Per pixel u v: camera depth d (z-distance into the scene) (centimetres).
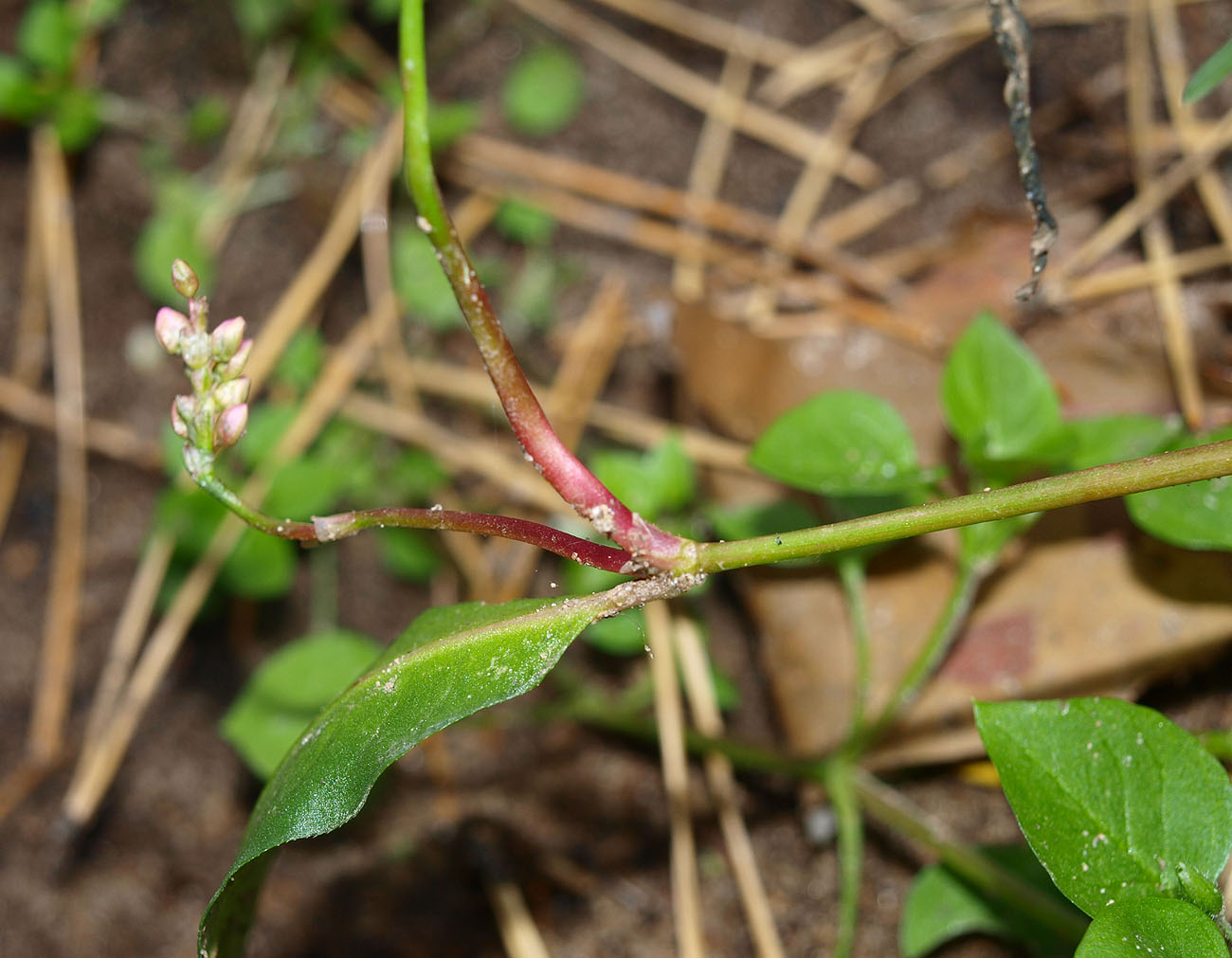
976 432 23
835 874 25
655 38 33
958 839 25
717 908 25
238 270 33
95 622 29
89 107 33
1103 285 26
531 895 26
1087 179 28
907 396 26
